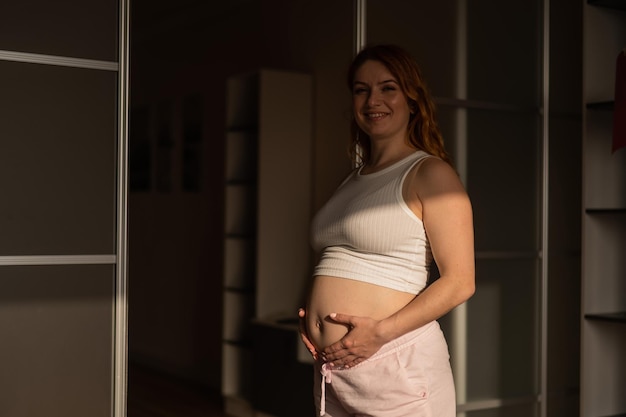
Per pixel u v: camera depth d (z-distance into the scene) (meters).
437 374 2.11
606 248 3.40
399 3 3.37
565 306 3.70
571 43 3.71
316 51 4.67
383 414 2.08
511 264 3.58
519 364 3.59
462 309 3.47
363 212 2.12
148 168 6.38
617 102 3.11
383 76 2.21
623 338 3.44
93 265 2.67
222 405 5.00
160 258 6.20
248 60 5.25
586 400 3.35
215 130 5.54
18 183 2.57
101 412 2.68
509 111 3.58
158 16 6.12
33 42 2.59
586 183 3.35
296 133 4.70
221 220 5.46
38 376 2.59
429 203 2.06
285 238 4.71
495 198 3.54
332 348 2.08
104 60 2.69
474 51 3.52
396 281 2.11
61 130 2.63
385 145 2.24
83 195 2.65
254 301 4.94
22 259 2.57
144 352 6.37
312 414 4.11
